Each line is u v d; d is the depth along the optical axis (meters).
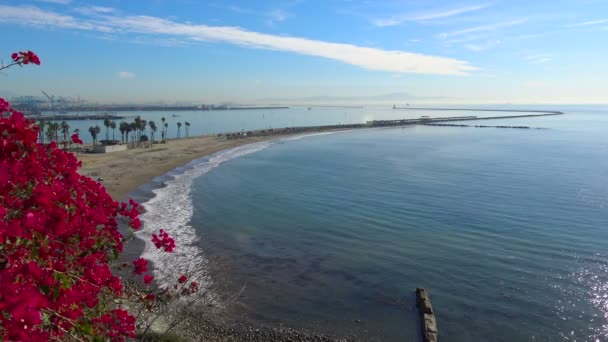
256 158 68.38
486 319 17.38
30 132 4.63
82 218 5.52
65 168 5.86
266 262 22.91
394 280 20.95
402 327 16.83
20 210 4.49
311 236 27.53
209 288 19.36
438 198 38.50
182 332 15.00
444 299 19.03
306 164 61.31
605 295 19.28
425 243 26.33
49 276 4.00
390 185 44.72
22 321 3.09
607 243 26.06
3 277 3.49
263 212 33.34
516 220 31.23
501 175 50.94
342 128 161.62
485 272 21.94
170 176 48.62
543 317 17.50
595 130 141.62
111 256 6.20
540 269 22.25
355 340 15.88
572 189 42.28
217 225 29.33
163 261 22.11
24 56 5.21
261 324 16.66
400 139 110.81
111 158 62.31
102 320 5.55
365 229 29.20
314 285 20.25
